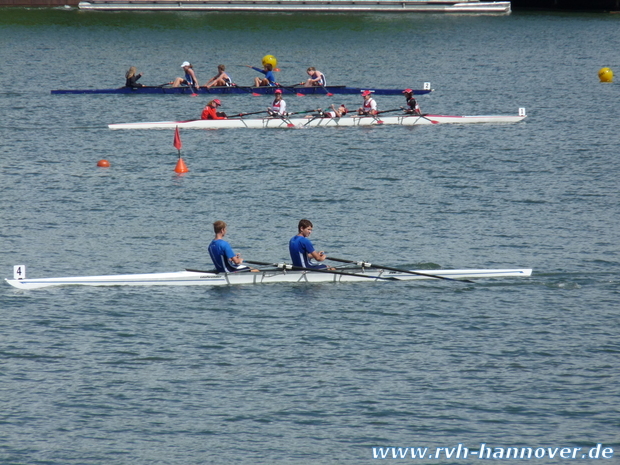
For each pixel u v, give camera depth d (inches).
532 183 5088.6
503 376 2630.4
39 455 2201.0
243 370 2669.8
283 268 3435.0
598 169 5442.9
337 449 2240.4
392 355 2778.1
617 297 3309.5
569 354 2785.4
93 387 2549.2
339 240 4010.8
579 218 4370.1
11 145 6067.9
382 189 4955.7
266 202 4682.6
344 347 2839.6
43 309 3139.8
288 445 2256.4
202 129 6840.6
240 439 2284.7
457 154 5895.7
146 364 2706.7
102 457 2197.3
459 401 2479.1
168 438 2285.9
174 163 5610.2
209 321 3058.6
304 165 5570.9
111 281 3403.1
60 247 3882.9
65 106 7711.6
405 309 3189.0
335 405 2455.7
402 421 2374.5
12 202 4613.7
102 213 4443.9
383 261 3718.0
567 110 7731.3
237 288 3417.8
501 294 3351.4
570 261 3720.5
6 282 3417.8
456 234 4106.8
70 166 5482.3
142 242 3978.8
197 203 4660.4
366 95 7140.8
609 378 2618.1
